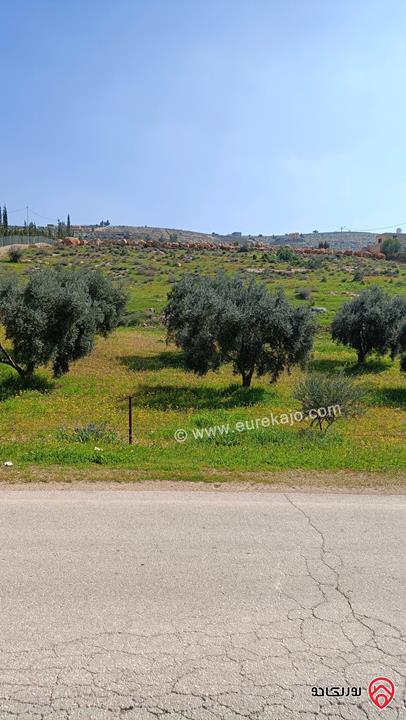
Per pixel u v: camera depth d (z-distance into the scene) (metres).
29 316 16.69
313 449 9.45
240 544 5.29
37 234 101.06
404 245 116.19
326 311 37.81
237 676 3.43
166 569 4.77
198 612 4.12
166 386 17.97
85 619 4.01
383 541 5.39
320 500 6.55
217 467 7.89
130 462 8.14
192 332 17.28
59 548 5.15
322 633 3.88
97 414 13.75
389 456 8.77
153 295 45.38
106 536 5.42
